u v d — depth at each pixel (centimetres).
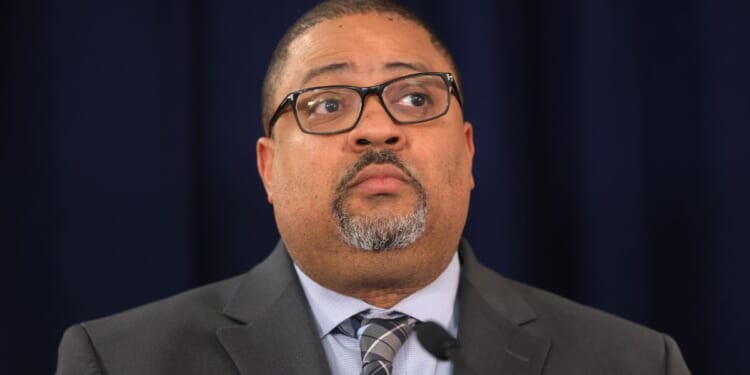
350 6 235
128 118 309
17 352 301
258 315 226
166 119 311
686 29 325
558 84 329
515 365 220
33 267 303
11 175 304
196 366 215
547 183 329
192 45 318
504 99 323
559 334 232
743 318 317
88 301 304
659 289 323
